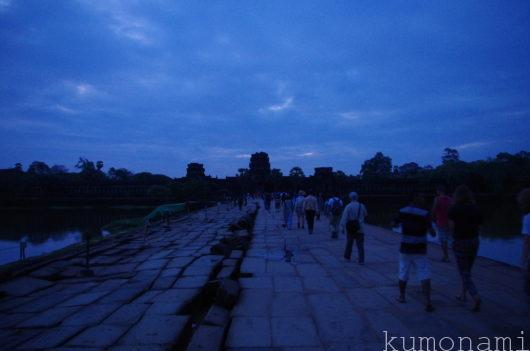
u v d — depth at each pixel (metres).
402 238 6.26
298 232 17.81
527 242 4.71
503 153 80.25
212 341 4.74
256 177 89.75
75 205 76.69
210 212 36.34
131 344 4.78
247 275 8.77
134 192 81.94
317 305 6.44
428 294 6.01
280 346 4.82
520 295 6.84
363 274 8.79
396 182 71.19
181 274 8.65
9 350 4.76
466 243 5.98
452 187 67.75
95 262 10.96
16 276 9.02
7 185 82.25
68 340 5.03
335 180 64.69
